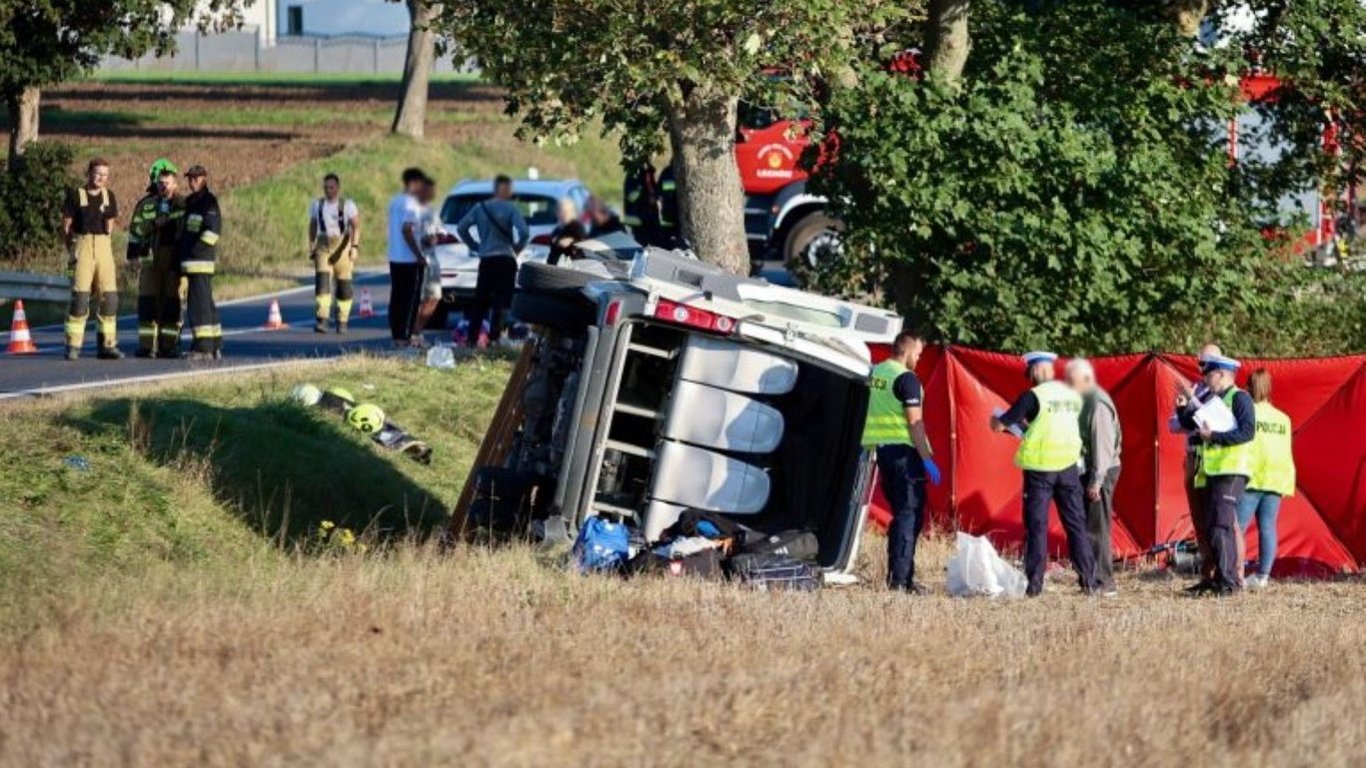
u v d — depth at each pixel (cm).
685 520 4997
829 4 6450
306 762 2581
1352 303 7906
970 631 4056
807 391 5256
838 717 2998
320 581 4269
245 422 6150
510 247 8544
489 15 6600
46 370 7731
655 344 5159
